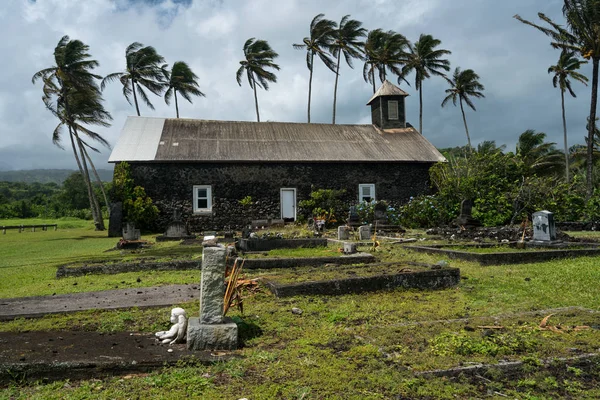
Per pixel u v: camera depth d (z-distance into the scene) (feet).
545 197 65.00
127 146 74.54
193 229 72.90
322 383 11.10
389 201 81.25
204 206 74.33
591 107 81.15
